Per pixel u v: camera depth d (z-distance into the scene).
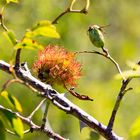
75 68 4.48
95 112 14.09
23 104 12.63
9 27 12.98
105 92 14.75
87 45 14.71
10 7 12.94
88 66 15.26
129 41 17.66
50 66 4.45
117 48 17.23
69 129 13.16
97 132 4.45
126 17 17.56
